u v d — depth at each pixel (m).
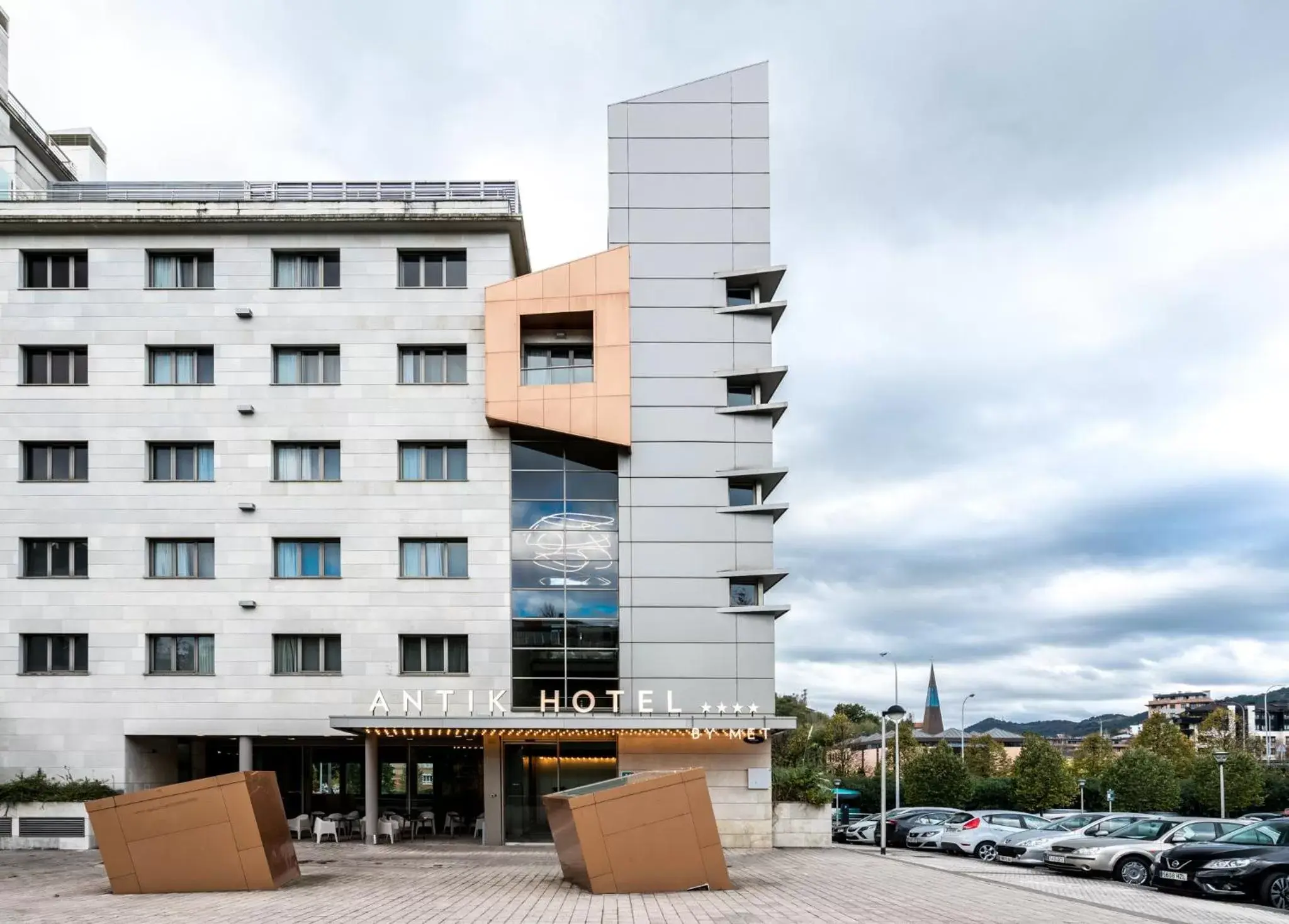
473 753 39.12
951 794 66.38
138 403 37.09
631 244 37.47
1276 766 95.75
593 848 21.30
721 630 35.88
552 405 36.28
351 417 37.09
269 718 35.69
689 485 36.53
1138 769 72.19
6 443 36.91
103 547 36.44
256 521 36.62
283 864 23.25
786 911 18.20
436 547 36.84
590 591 36.19
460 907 18.95
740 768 35.62
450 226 37.72
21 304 37.44
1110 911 19.14
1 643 36.00
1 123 40.25
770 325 37.28
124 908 18.92
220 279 37.59
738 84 38.31
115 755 35.44
